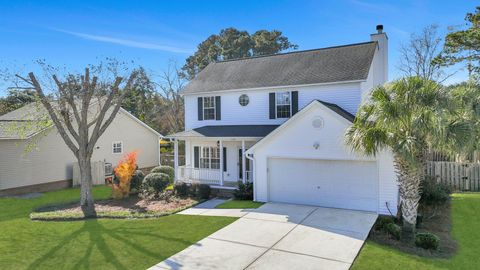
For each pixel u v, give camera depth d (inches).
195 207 589.0
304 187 567.5
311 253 350.9
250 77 775.1
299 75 708.0
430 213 521.3
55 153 836.0
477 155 761.6
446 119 364.8
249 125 744.3
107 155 956.0
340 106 645.3
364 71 635.5
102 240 410.0
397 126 390.6
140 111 1628.9
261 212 520.4
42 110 779.4
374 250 362.6
